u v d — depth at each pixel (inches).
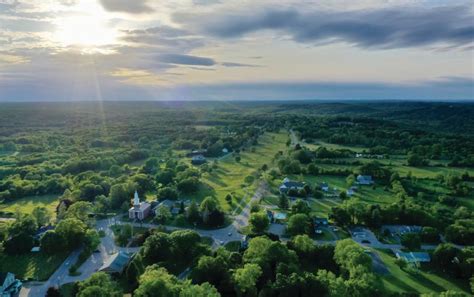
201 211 6776.6
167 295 3703.3
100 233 6294.3
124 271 4847.4
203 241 5949.8
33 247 5698.8
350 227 6422.2
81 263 5290.4
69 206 7012.8
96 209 7130.9
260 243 4753.9
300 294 3912.4
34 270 5073.8
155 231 5880.9
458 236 5684.1
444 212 6958.7
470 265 4640.8
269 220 6486.2
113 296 3922.2
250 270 4210.1
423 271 4933.6
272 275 4397.1
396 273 4869.6
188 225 6663.4
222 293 4311.0
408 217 6461.6
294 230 6077.8
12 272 5017.2
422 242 5797.2
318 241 5900.6
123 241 5974.4
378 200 7736.2
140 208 7022.6
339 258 4729.3
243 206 7642.7
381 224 6412.4
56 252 5575.8
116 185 7815.0
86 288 3767.2
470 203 7475.4
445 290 4473.4
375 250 5551.2
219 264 4515.3
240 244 5821.9
